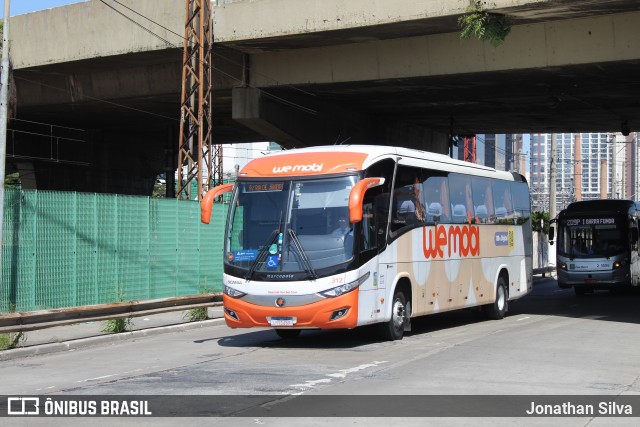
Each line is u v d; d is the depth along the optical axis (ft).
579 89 101.86
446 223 59.52
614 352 46.52
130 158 171.32
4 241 55.67
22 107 125.49
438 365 40.75
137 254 69.31
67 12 105.09
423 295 55.31
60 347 50.37
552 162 158.20
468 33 77.51
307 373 38.42
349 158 48.06
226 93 110.11
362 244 47.24
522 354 45.14
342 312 45.80
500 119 135.23
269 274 46.70
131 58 103.71
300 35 90.07
